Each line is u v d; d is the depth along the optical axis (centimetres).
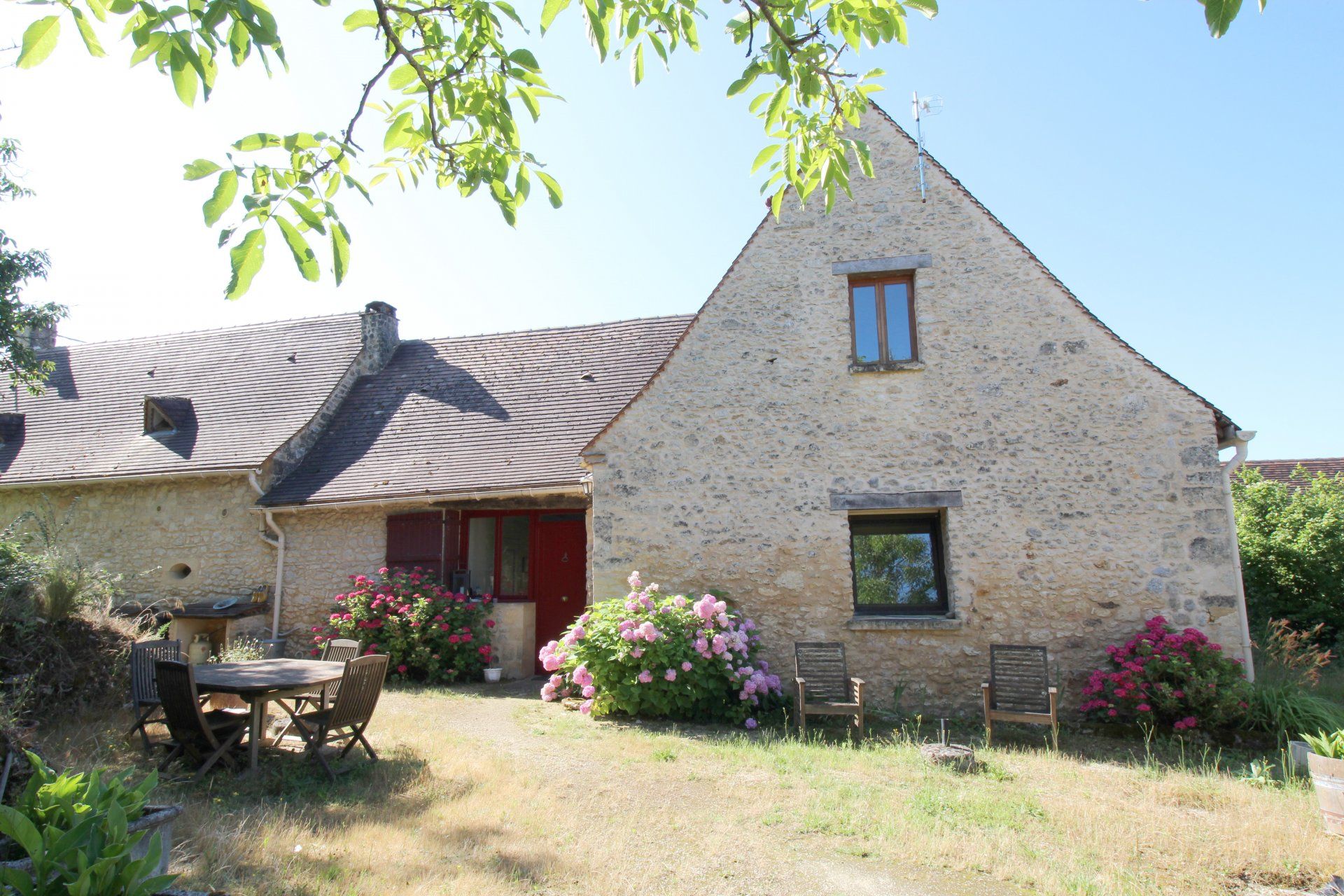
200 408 1448
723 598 927
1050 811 560
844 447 932
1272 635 1025
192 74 239
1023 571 876
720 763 664
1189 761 717
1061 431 891
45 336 1742
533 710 885
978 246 941
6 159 841
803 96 336
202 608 1192
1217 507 852
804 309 966
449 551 1176
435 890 411
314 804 548
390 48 306
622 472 976
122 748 664
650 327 1442
